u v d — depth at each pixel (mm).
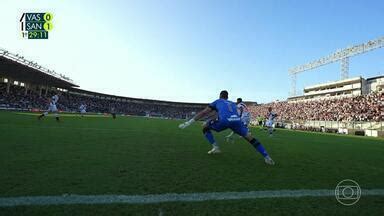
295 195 3926
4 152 6184
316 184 4594
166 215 3031
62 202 3299
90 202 3330
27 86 63688
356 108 45938
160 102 103500
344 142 16250
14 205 3162
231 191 3975
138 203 3354
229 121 6582
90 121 23281
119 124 21312
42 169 4770
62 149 6934
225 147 9383
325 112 52344
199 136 13180
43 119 21047
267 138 16031
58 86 71438
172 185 4156
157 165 5531
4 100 51500
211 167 5609
